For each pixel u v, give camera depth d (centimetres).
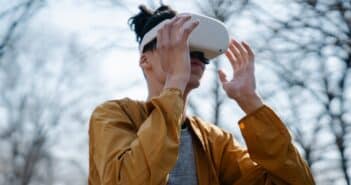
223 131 250
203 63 231
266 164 232
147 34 236
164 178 202
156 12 250
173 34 220
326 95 836
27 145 1958
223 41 229
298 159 234
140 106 233
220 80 242
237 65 243
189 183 227
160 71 231
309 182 236
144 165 201
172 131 207
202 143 234
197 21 220
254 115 233
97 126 223
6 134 1923
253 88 237
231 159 243
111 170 205
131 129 224
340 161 824
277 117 233
